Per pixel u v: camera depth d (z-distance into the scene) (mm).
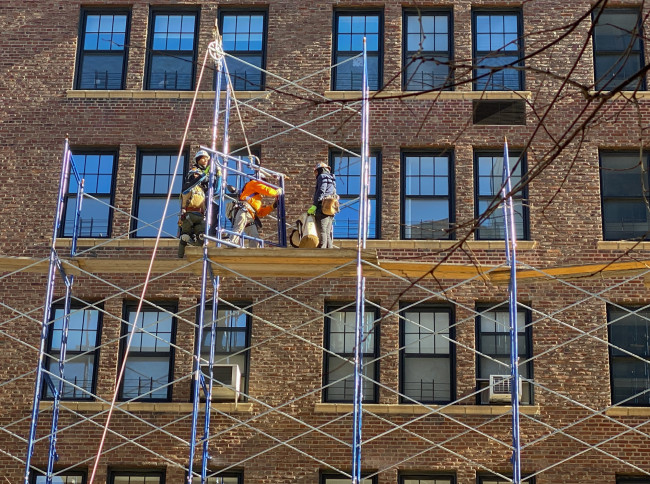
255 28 26984
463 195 24953
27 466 19359
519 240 24500
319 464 22578
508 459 22422
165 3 27141
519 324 23812
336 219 25109
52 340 24062
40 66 26500
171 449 22844
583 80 25891
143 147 25859
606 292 23781
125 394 23594
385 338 23688
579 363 23219
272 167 25312
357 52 26594
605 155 25312
